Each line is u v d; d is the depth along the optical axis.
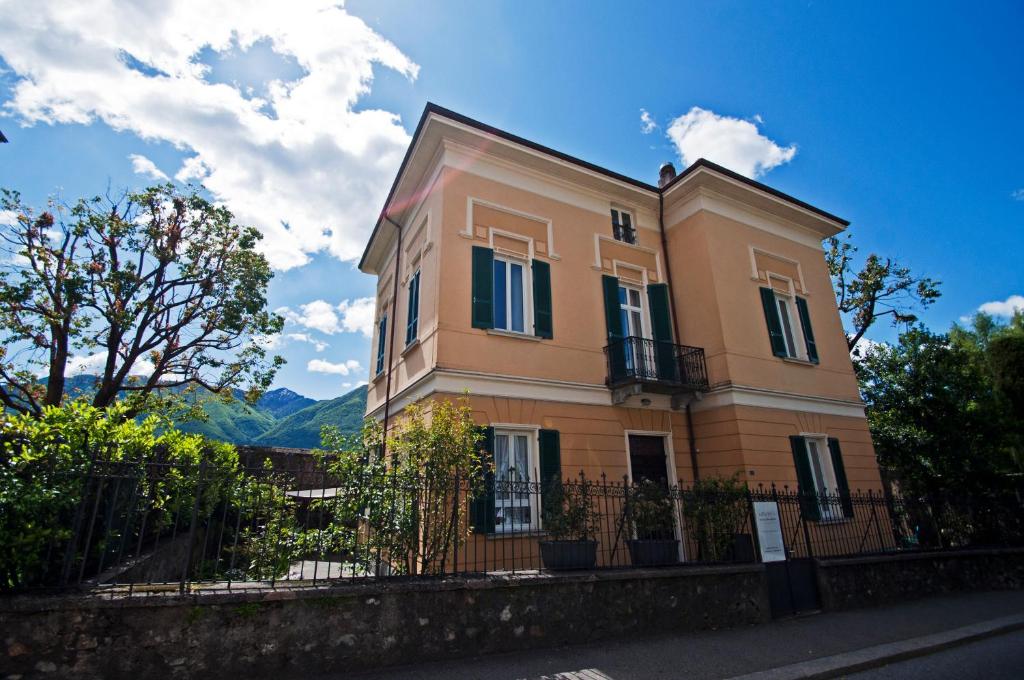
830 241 22.61
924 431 16.83
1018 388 13.84
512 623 5.91
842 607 8.56
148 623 4.46
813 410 13.34
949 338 17.84
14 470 4.34
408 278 13.14
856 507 12.77
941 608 8.83
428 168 12.22
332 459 6.45
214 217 17.33
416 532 6.20
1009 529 12.14
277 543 5.57
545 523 7.12
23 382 15.35
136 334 16.19
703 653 6.08
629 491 8.02
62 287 14.91
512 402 10.16
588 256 12.49
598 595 6.53
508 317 11.12
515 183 11.97
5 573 4.30
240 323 17.45
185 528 8.69
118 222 15.86
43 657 4.11
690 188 13.66
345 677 4.92
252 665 4.68
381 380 14.55
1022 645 7.07
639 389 11.24
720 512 8.61
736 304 12.96
